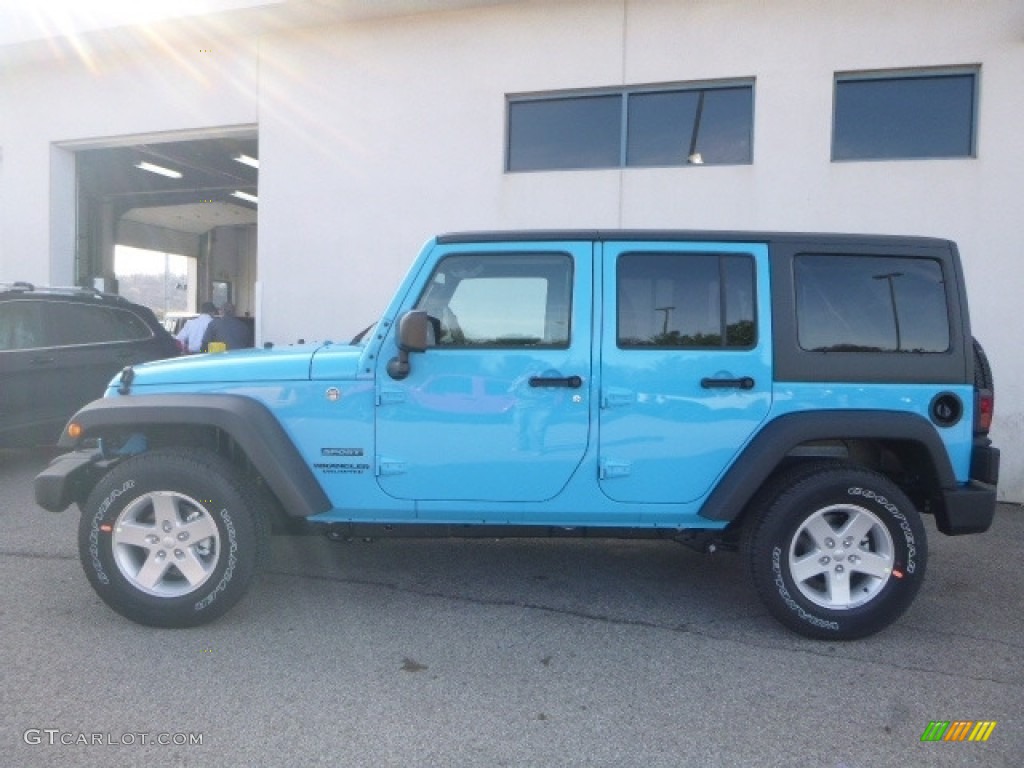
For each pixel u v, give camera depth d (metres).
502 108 8.23
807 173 7.41
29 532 5.61
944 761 2.92
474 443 3.92
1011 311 7.01
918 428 3.84
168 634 3.92
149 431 4.18
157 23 8.70
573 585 4.75
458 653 3.78
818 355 3.91
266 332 9.00
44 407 7.28
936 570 5.17
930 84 7.29
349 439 3.95
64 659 3.63
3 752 2.87
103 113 9.84
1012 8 6.93
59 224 10.43
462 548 5.45
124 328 8.23
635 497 3.95
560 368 3.88
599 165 8.12
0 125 10.30
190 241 22.03
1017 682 3.56
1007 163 6.99
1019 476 7.02
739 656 3.79
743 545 4.05
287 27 8.80
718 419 3.89
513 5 8.15
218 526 3.86
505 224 8.25
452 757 2.90
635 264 3.96
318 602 4.40
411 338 3.70
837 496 3.87
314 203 8.84
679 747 2.99
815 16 7.36
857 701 3.37
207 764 2.83
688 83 7.78
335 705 3.26
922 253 3.99
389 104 8.56
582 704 3.30
